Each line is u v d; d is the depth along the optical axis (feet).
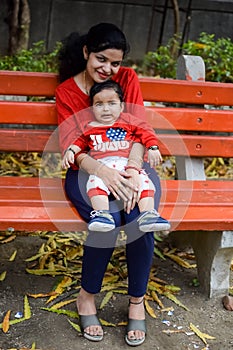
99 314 10.14
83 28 23.35
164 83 11.15
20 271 11.25
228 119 11.44
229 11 24.08
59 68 10.63
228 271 10.67
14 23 21.11
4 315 9.98
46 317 10.00
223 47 21.04
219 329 10.03
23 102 10.70
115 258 11.79
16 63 18.38
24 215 9.42
